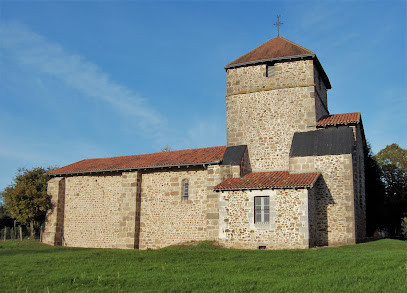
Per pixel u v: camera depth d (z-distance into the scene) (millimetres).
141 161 24656
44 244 25016
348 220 19062
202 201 21781
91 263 15562
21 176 29141
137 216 23266
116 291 11289
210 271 13469
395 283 10766
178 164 22266
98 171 24641
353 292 10141
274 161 21594
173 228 22266
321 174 19844
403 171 36812
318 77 23484
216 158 21734
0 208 43438
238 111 22953
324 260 14227
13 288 11750
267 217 18797
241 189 19281
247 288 10992
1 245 24047
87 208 25125
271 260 14867
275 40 24531
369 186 27203
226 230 19391
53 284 12180
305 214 18000
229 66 23578
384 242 19484
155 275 13094
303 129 21422
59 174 26250
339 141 20141
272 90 22422
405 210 30656
